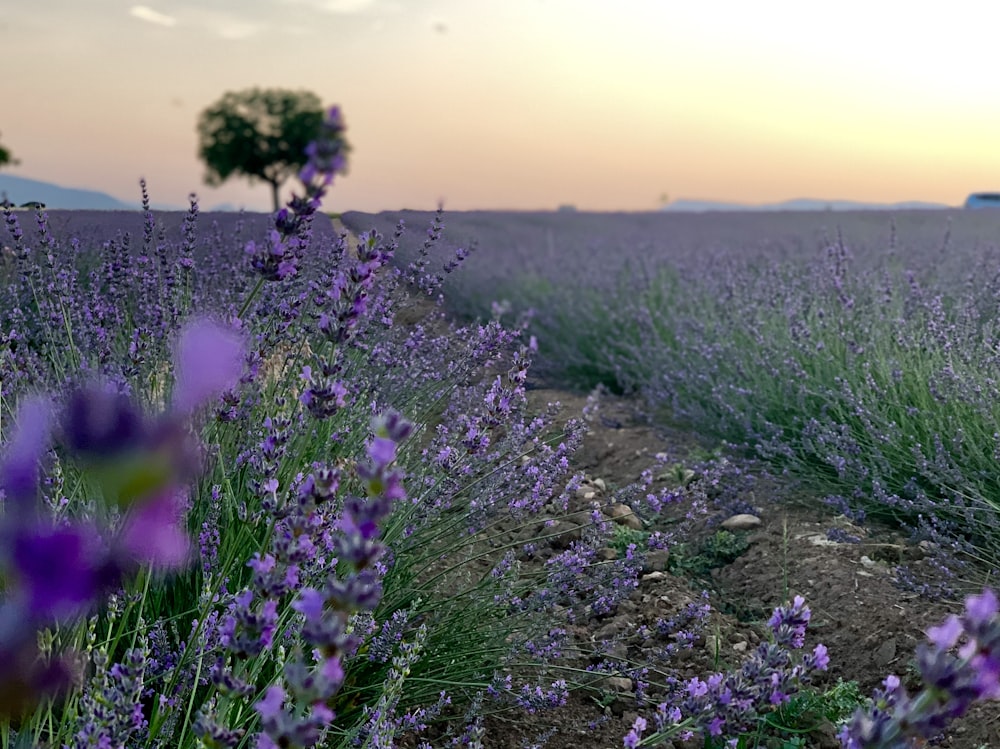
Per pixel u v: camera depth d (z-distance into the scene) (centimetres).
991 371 377
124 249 336
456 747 219
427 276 331
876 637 274
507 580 261
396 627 220
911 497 353
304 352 274
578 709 250
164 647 184
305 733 96
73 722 139
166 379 235
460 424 303
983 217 1152
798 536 352
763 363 468
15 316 296
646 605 307
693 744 227
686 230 1541
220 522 225
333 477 128
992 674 88
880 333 451
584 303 765
